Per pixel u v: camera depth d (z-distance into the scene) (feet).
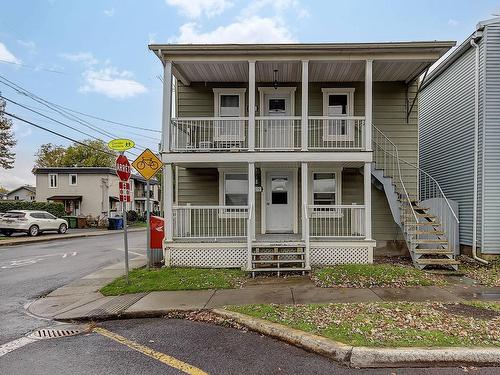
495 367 13.99
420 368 13.99
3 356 15.72
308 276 30.89
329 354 15.10
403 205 37.29
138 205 167.12
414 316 18.93
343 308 20.72
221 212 42.19
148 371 13.97
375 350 14.53
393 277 28.48
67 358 15.39
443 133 45.11
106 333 18.72
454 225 38.55
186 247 34.91
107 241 71.20
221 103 42.91
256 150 35.88
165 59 34.94
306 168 35.12
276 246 33.63
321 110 42.45
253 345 16.53
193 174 42.98
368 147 35.01
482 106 36.73
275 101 42.96
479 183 36.99
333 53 34.60
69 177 124.06
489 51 36.58
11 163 116.26
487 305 21.22
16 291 28.58
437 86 46.98
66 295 26.89
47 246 61.00
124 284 28.50
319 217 39.86
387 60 34.86
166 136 35.27
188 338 17.60
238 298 24.26
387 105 42.19
